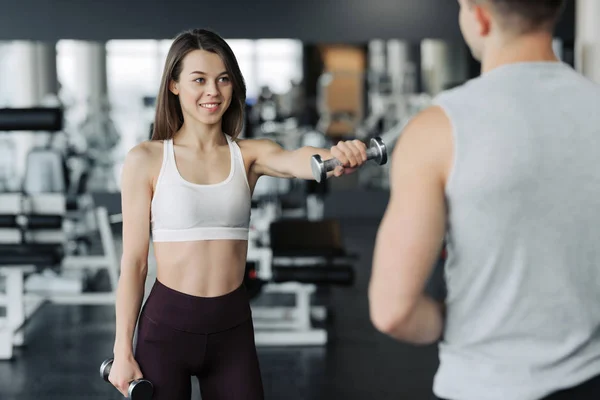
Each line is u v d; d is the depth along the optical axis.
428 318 1.27
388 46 11.34
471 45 1.33
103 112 9.90
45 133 7.56
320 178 1.62
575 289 1.23
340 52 12.12
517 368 1.24
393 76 10.72
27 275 6.14
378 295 1.24
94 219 7.45
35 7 7.92
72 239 6.92
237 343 2.03
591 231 1.23
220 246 2.00
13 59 11.02
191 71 1.98
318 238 4.93
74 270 6.35
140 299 2.00
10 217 4.76
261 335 4.54
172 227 1.97
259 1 8.06
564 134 1.22
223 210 1.99
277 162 2.04
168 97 2.04
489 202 1.21
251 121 9.67
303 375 3.98
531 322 1.24
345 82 11.20
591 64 5.24
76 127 9.53
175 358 1.98
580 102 1.24
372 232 8.79
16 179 9.98
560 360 1.24
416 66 10.84
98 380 3.92
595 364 1.25
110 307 5.57
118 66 11.34
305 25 8.10
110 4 7.97
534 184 1.21
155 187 1.98
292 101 10.09
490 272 1.24
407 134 1.26
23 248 4.66
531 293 1.23
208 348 2.00
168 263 1.98
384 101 10.68
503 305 1.24
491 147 1.21
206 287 1.99
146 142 2.02
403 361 4.21
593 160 1.22
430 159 1.23
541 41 1.27
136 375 1.95
